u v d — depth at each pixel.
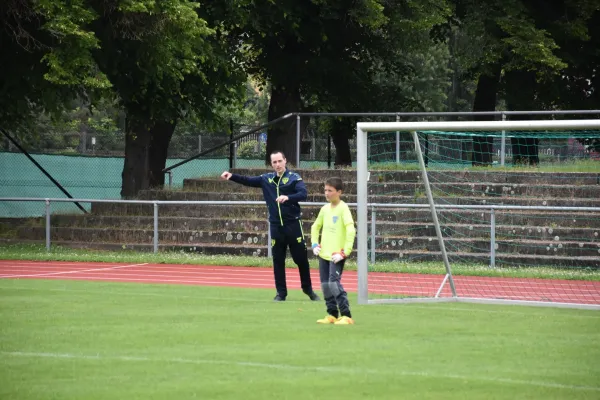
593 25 121.62
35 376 26.81
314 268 74.06
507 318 41.97
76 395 24.25
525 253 76.75
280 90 121.25
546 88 124.62
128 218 91.75
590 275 68.38
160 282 62.66
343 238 40.06
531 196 84.94
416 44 131.25
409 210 82.88
